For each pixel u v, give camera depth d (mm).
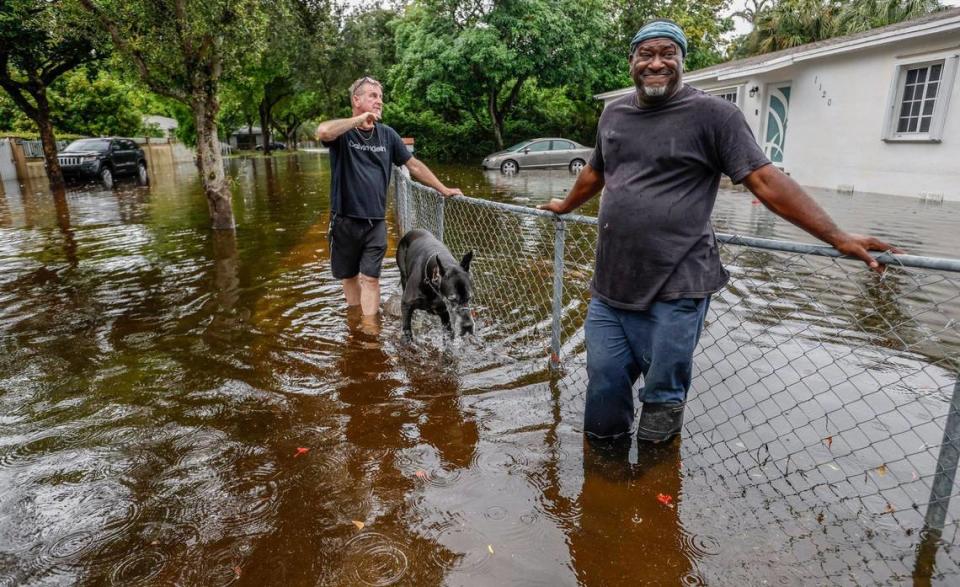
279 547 2279
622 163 2545
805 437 2926
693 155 2363
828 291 5219
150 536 2355
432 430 3176
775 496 2494
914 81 10938
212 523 2432
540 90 29188
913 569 2047
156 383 3818
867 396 3293
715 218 9320
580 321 4859
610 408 2879
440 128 29219
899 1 24438
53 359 4227
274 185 18109
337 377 3902
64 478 2771
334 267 5168
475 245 8039
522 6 23172
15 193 16250
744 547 2199
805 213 2195
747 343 4141
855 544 2186
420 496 2584
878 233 7328
